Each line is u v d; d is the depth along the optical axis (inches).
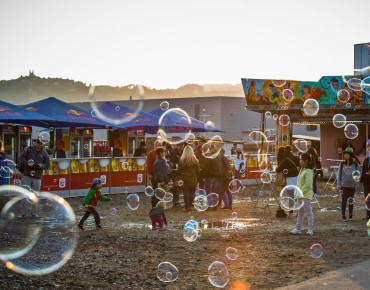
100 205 638.5
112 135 1149.1
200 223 493.7
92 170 730.8
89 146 1068.5
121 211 582.2
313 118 1174.3
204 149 596.7
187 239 399.2
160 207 448.5
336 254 345.4
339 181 517.0
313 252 349.7
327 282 264.8
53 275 289.3
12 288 262.8
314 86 1139.3
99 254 344.8
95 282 277.4
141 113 1045.2
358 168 515.8
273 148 1578.5
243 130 1935.3
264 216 543.8
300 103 1139.3
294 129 1883.6
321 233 430.3
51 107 893.2
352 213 564.7
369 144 657.0
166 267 308.5
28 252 350.3
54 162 687.1
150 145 1368.1
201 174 599.5
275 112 1186.0
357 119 1162.6
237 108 1924.2
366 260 320.2
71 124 894.4
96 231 440.5
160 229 446.3
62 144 1033.5
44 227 460.1
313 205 647.8
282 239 402.0
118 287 268.5
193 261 326.6
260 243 385.1
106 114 1003.3
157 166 552.7
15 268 304.3
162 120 1048.2
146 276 290.0
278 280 280.2
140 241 390.9
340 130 1238.9
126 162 770.8
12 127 884.0
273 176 637.9
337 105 1132.5
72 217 525.7
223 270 302.4
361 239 400.8
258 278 284.8
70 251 353.4
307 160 424.5
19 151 892.0
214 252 353.4
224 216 543.2
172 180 629.9
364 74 1123.3
